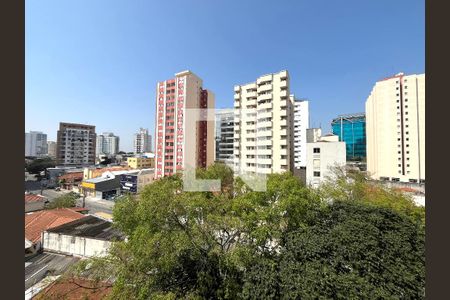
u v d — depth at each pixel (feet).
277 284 24.21
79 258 42.91
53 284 30.86
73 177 166.81
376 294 22.09
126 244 26.53
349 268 25.29
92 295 28.76
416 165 137.39
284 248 29.71
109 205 123.24
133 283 23.72
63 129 220.43
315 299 21.53
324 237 28.58
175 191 30.48
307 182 97.66
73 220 53.11
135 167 208.33
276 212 31.45
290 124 122.93
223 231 30.73
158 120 138.82
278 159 116.26
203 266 27.61
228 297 25.96
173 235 25.68
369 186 61.31
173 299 22.02
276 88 118.83
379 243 28.02
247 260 26.68
